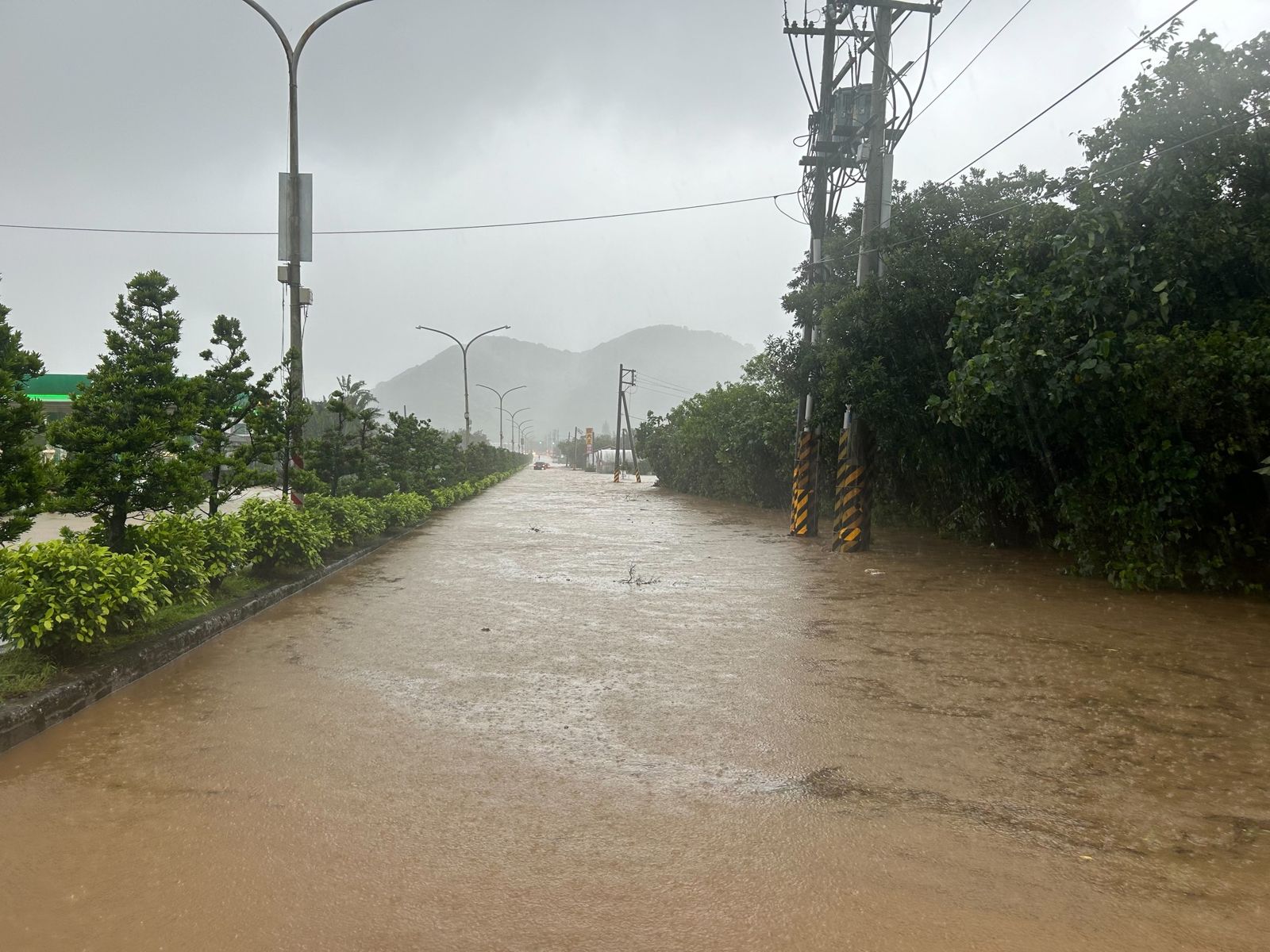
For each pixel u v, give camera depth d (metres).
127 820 4.22
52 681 6.04
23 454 7.21
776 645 8.20
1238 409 10.17
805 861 3.82
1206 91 10.98
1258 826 4.21
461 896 3.52
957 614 9.77
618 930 3.27
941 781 4.78
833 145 18.16
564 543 18.00
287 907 3.43
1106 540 12.55
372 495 20.41
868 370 14.77
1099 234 11.34
